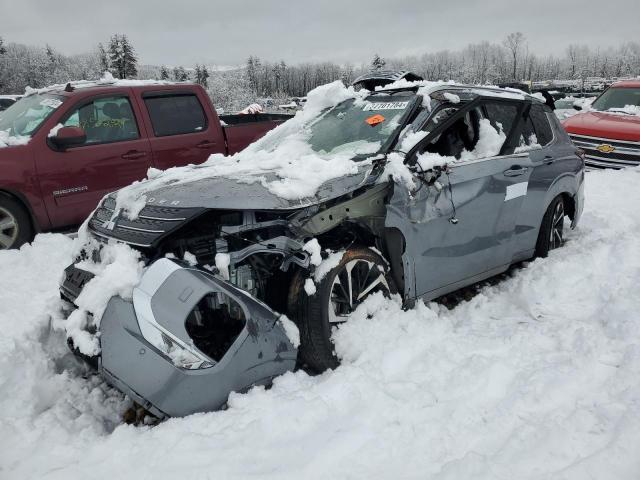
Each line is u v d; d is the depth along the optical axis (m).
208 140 6.95
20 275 4.92
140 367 2.62
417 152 3.70
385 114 4.11
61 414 2.90
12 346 3.38
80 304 2.86
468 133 4.29
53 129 5.90
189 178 3.46
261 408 2.69
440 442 2.45
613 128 9.59
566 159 5.08
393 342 3.27
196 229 3.17
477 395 2.82
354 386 2.85
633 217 6.55
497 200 4.22
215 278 2.93
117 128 6.35
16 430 2.66
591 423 2.49
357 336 3.24
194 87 7.02
